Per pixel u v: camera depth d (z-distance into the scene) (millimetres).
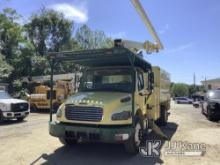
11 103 13906
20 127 12328
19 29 35312
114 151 7828
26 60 34656
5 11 35031
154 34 10836
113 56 7703
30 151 7812
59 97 20047
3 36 34375
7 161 6836
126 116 6941
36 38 43469
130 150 7285
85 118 6949
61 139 8164
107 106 6867
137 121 7551
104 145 8539
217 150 8062
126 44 9797
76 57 7934
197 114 20391
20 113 14281
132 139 7137
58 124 7230
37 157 7191
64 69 30672
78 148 8164
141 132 7926
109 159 7031
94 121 6852
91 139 6773
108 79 8320
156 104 10273
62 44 44625
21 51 34875
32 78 30547
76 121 7035
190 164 6680
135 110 7441
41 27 43312
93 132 6703
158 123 12688
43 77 29875
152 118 9453
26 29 41281
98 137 6707
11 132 10922
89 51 7324
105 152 7719
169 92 14047
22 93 28969
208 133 10852
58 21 43844
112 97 7293
